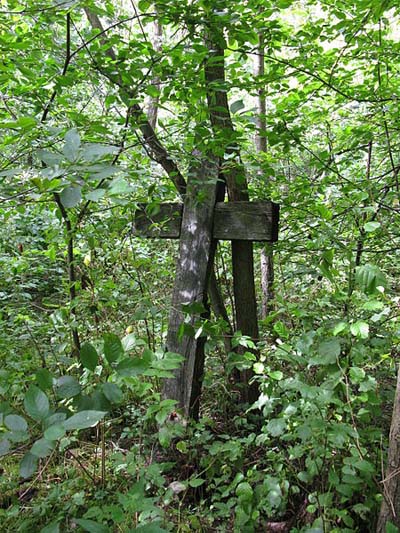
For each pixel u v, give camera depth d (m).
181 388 2.81
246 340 2.41
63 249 3.99
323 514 1.85
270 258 3.99
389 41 3.33
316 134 4.12
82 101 3.75
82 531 1.98
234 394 3.05
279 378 2.03
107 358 1.48
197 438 2.47
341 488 1.79
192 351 2.81
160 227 3.00
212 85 2.71
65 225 3.17
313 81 3.45
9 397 2.53
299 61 3.20
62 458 2.64
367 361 2.37
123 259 3.33
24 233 6.07
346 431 1.85
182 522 2.09
